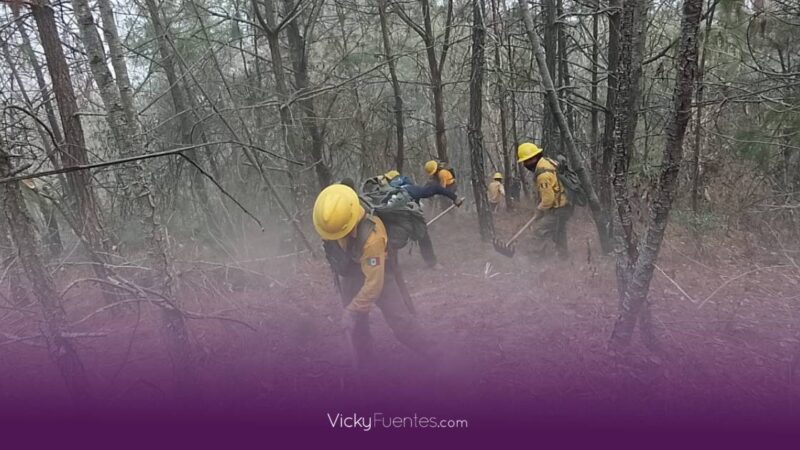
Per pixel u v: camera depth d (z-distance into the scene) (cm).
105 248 480
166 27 658
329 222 319
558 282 539
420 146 1147
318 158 845
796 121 621
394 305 357
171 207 715
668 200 306
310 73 930
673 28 880
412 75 1156
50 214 561
